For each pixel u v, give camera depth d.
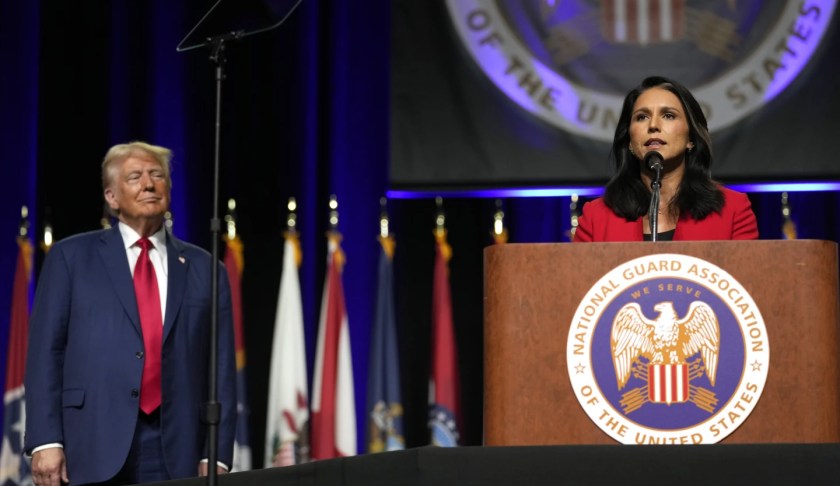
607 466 5.11
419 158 14.61
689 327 5.18
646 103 7.15
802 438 5.08
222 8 7.27
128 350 8.81
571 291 5.25
